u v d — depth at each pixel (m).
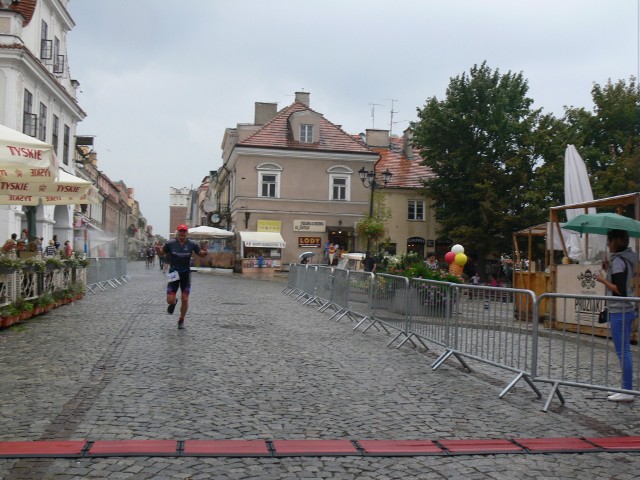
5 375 7.44
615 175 32.56
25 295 12.76
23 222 29.14
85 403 6.23
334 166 44.62
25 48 24.75
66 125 33.53
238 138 48.75
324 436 5.43
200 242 48.78
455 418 6.16
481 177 38.09
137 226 123.44
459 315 8.75
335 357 9.45
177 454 4.79
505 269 38.75
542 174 36.56
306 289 19.75
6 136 10.86
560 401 6.91
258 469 4.57
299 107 46.91
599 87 37.72
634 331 6.61
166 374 7.72
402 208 46.66
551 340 6.89
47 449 4.79
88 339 10.31
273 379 7.64
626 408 6.75
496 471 4.68
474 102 38.81
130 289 23.08
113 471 4.40
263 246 41.69
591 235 15.88
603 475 4.65
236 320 13.71
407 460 4.88
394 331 12.78
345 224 44.72
